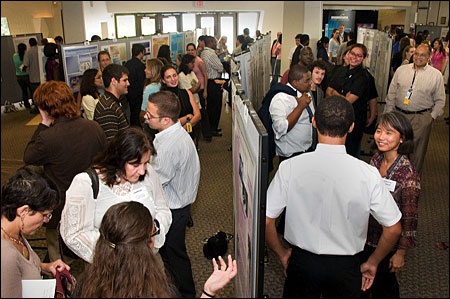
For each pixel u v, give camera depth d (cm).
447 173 453
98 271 108
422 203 388
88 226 161
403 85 373
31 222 135
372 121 417
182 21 1059
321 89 453
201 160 511
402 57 607
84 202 159
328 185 157
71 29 885
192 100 348
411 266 293
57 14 898
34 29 898
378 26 1087
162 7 1020
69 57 408
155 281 107
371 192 157
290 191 162
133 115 536
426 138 366
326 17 997
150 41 623
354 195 156
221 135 612
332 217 158
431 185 426
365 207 157
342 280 162
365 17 1000
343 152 161
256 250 118
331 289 165
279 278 280
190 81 495
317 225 161
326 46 722
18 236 137
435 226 347
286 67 762
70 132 223
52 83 224
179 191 220
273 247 175
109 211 111
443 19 1112
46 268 155
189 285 234
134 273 105
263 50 530
